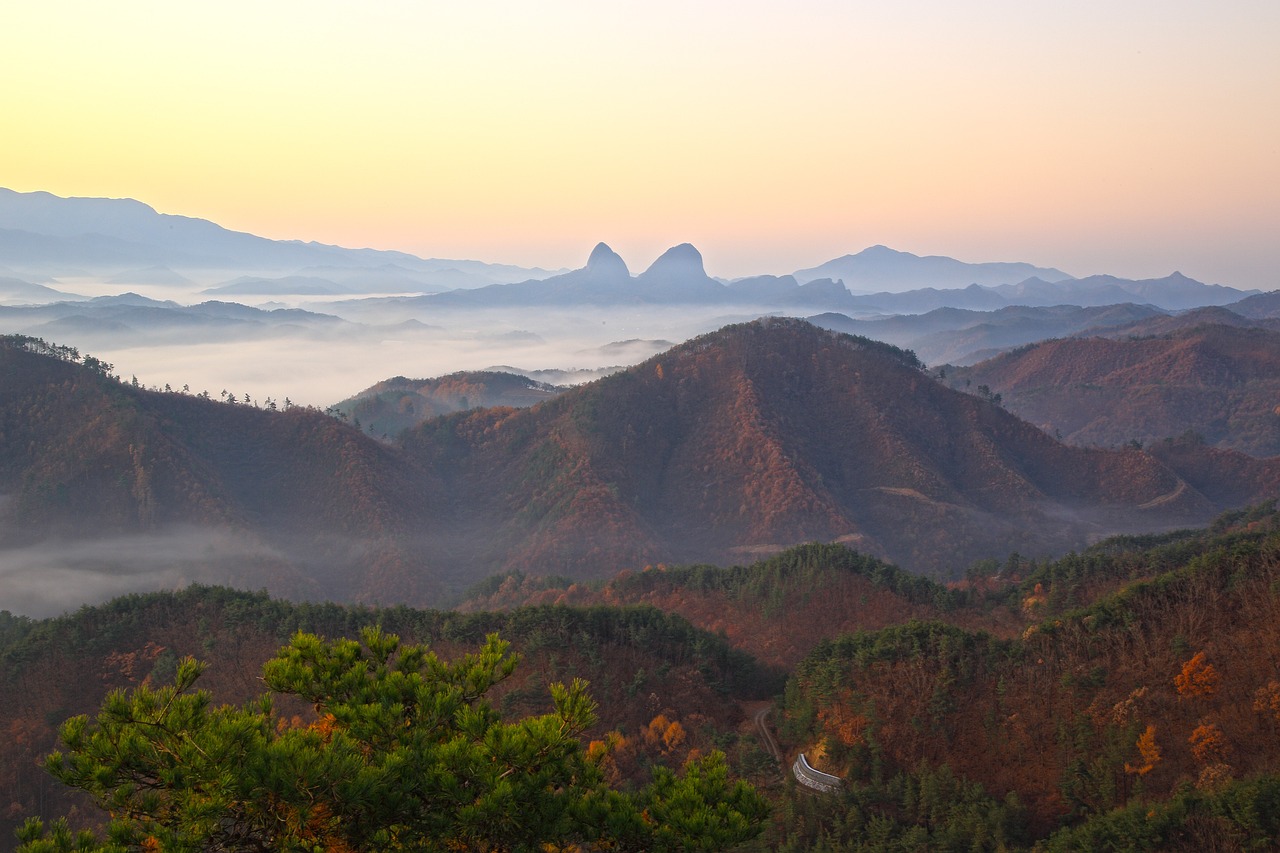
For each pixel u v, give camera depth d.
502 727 16.91
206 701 16.16
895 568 120.25
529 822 16.31
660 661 88.75
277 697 77.88
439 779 15.73
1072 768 62.28
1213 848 51.28
